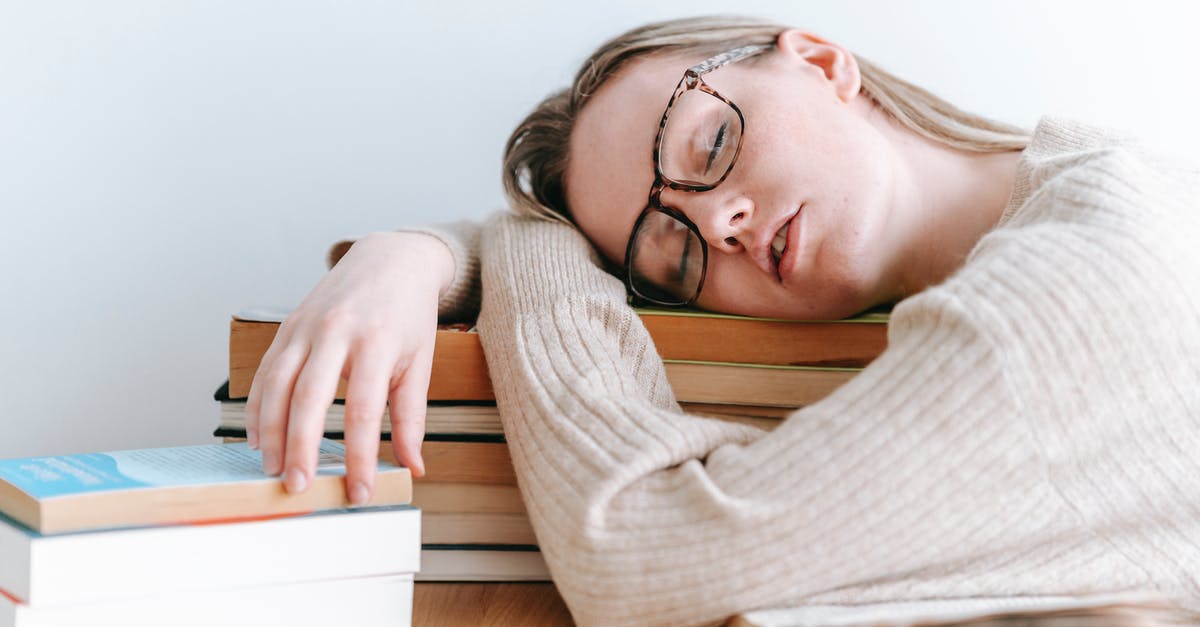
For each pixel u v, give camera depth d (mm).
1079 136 981
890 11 1419
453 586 892
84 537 607
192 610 639
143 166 1371
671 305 1086
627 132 1058
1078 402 640
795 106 993
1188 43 1420
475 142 1430
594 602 677
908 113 1097
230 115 1389
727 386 941
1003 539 648
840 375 939
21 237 1348
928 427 641
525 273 987
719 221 978
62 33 1344
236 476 686
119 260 1372
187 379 1393
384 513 687
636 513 675
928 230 1059
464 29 1414
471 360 901
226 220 1395
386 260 887
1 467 714
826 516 634
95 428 1373
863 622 591
